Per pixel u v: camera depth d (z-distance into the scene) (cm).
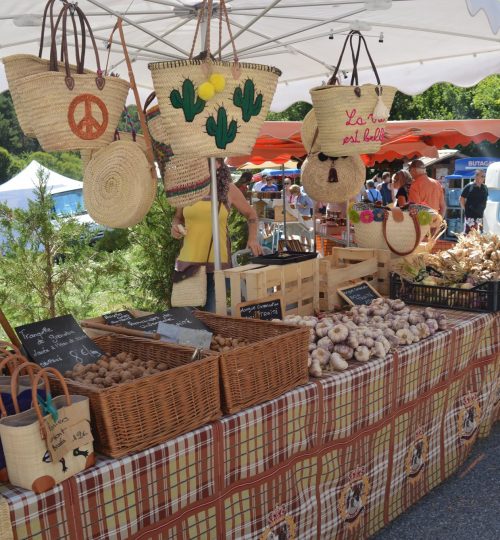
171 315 259
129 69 244
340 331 248
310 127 340
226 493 197
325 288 326
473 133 618
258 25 443
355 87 294
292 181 1628
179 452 180
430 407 289
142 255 618
